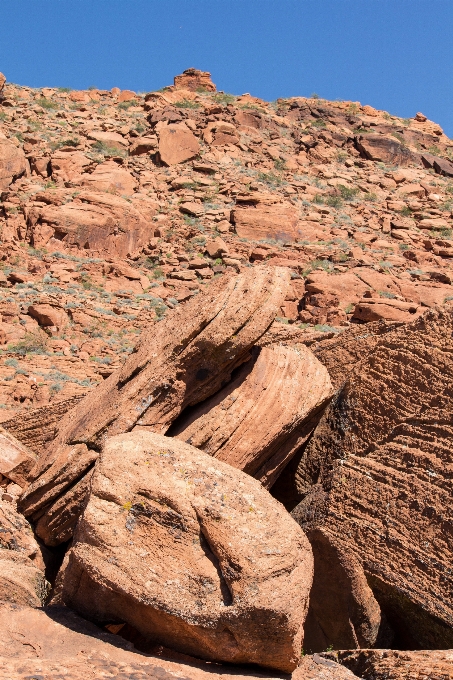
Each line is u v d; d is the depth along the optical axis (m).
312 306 40.16
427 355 9.92
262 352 11.02
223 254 47.56
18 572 9.14
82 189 51.53
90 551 7.38
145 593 7.17
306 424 10.97
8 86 72.31
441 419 9.41
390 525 9.15
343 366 12.27
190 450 8.12
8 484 12.02
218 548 7.22
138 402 10.52
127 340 36.19
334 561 9.41
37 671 6.42
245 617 6.92
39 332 34.88
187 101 73.75
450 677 7.22
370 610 9.12
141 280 43.69
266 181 61.88
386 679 7.68
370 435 10.23
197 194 56.09
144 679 6.61
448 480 8.91
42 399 28.16
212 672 7.04
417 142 81.31
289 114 79.44
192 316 10.77
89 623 7.66
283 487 11.41
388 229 57.38
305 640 9.78
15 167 50.69
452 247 54.47
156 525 7.43
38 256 43.59
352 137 76.00
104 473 7.66
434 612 8.45
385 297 42.62
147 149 61.75
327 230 54.31
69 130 63.03
